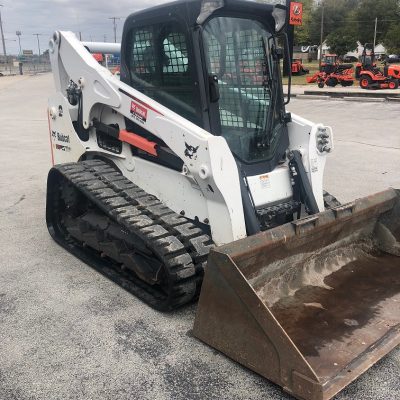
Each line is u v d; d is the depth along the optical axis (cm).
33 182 728
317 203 413
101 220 412
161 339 322
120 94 404
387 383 279
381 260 394
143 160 412
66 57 468
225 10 369
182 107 376
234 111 380
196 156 338
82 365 297
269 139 402
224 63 372
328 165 825
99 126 447
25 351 311
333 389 248
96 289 393
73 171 429
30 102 1981
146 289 380
